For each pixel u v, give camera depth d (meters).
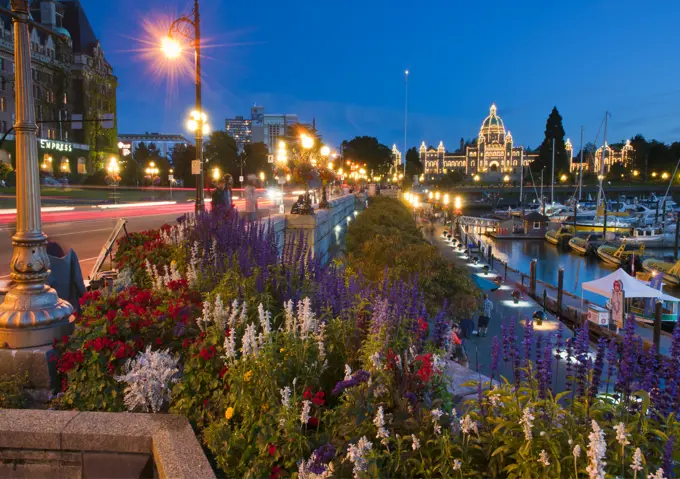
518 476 3.20
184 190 90.38
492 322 25.77
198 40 18.58
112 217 33.47
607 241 70.94
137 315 5.98
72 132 108.62
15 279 6.20
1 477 4.33
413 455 3.49
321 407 4.51
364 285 7.04
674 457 3.20
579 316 30.42
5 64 86.88
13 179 68.06
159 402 5.20
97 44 114.69
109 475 4.26
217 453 4.27
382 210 36.28
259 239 10.05
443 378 4.48
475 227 95.81
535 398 3.76
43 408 5.68
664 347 24.92
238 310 5.78
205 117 19.02
